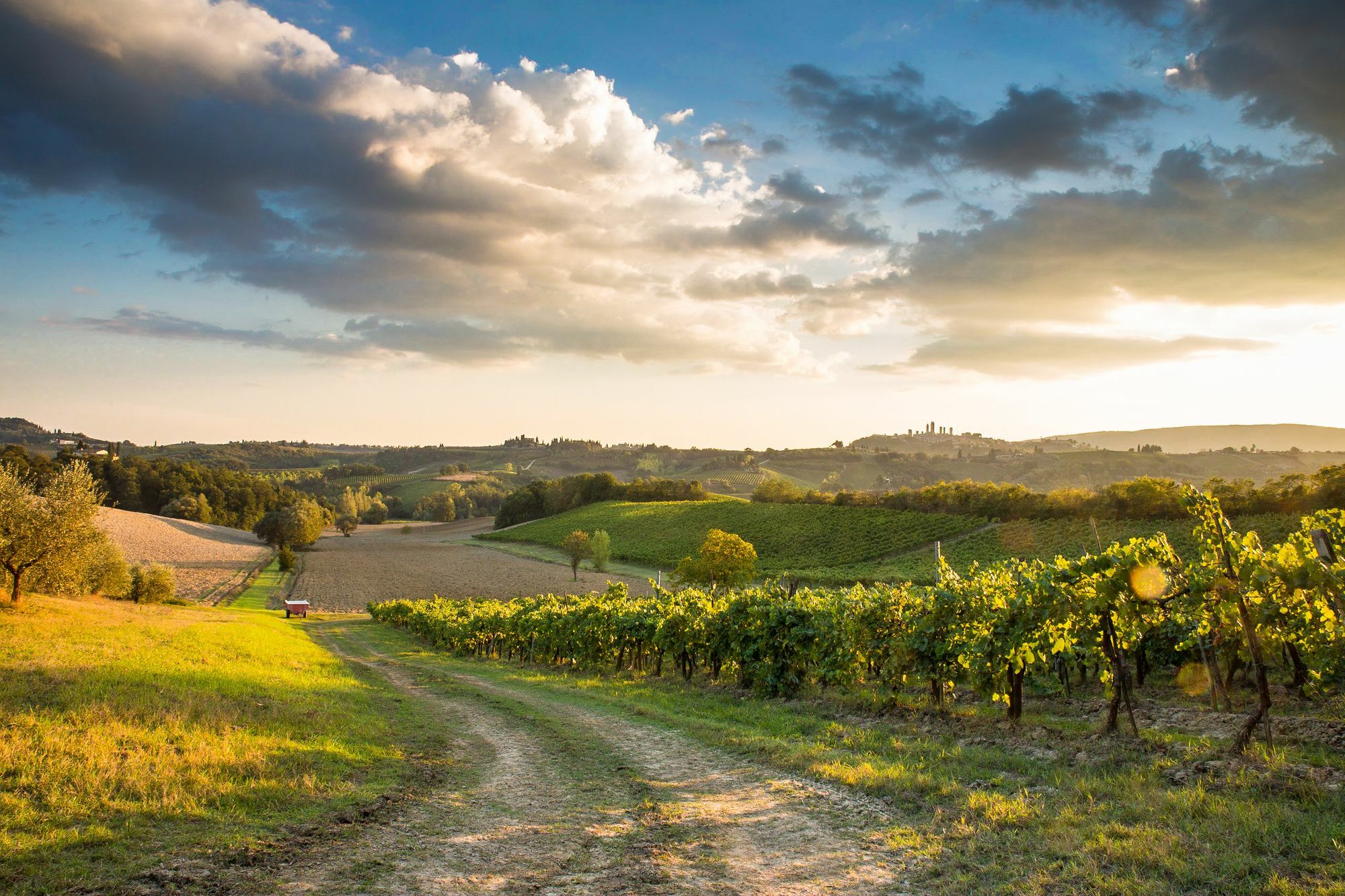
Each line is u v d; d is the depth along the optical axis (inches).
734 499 5017.2
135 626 914.7
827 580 2455.7
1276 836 244.5
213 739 388.5
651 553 3713.1
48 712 396.5
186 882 231.3
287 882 237.1
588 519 4857.3
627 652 1084.5
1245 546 386.6
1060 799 313.4
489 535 5078.7
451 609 1846.7
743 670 770.2
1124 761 366.6
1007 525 2785.4
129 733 374.9
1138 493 2439.7
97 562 1473.9
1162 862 232.8
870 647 649.0
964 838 273.9
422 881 241.1
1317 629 395.5
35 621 829.2
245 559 3595.0
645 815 316.8
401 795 343.3
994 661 503.8
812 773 380.5
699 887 237.0
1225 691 478.0
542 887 237.3
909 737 470.0
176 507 4817.9
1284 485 2119.8
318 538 4810.5
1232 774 313.6
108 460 5019.7
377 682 836.6
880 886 236.2
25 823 260.1
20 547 1066.1
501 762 425.1
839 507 3759.8
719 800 339.0
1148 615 431.5
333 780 354.6
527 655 1332.4
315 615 2402.8
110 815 276.2
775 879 243.3
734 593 912.3
